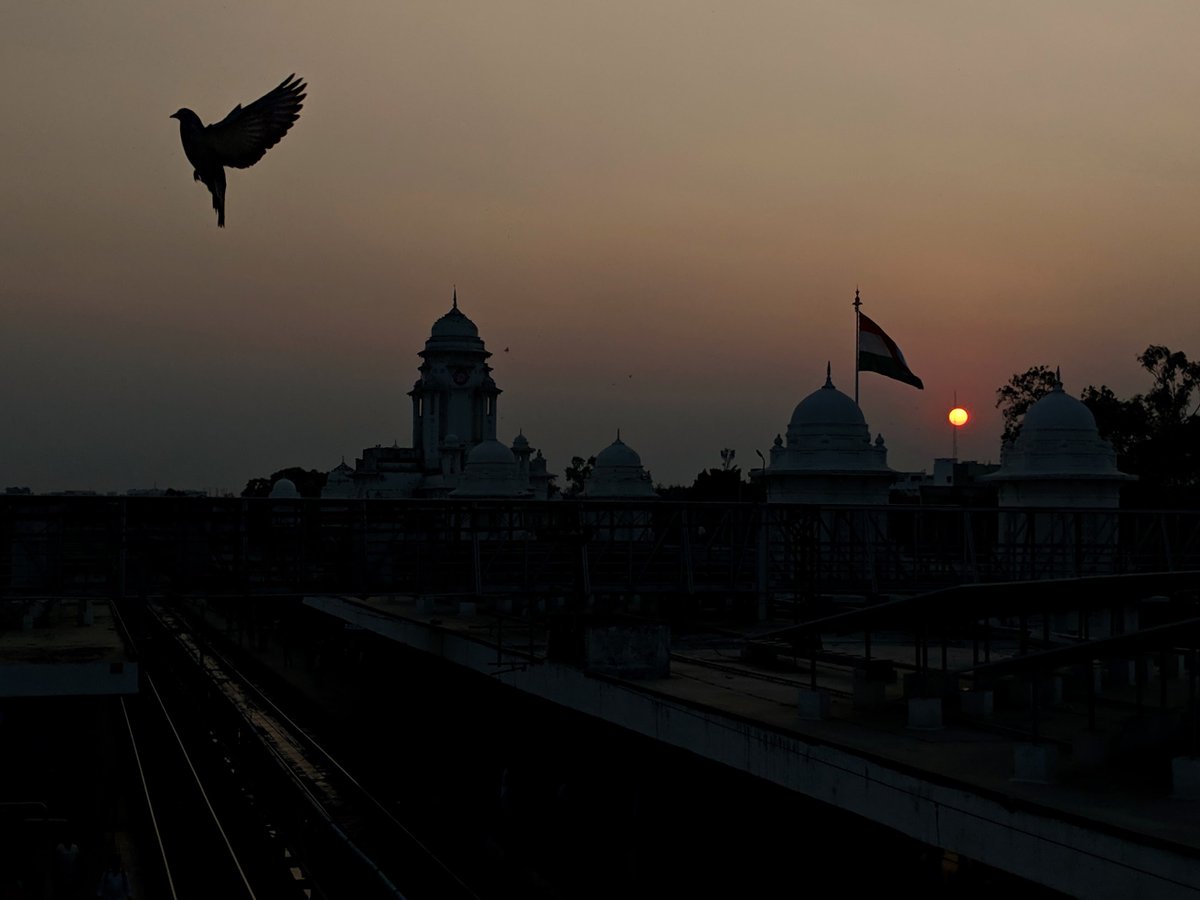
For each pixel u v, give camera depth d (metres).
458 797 43.00
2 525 42.62
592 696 38.47
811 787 28.52
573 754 42.38
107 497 41.19
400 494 139.12
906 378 64.81
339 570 45.66
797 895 30.42
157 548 42.91
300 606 92.69
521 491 95.94
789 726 30.19
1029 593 29.42
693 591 47.31
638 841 35.66
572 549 50.16
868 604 52.69
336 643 81.44
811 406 65.44
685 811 34.94
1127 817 21.58
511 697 48.31
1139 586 30.86
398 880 33.56
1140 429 93.31
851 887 29.08
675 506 47.25
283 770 47.34
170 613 89.81
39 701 41.50
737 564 48.53
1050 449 63.25
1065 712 32.97
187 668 73.75
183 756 46.69
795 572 49.09
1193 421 89.88
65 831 34.16
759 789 32.19
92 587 44.00
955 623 38.56
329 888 32.56
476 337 146.00
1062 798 22.97
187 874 33.34
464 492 95.56
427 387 144.12
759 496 81.94
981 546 62.56
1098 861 21.05
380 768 48.88
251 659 86.69
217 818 38.38
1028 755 24.31
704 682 37.75
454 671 55.03
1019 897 24.91
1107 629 48.84
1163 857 19.91
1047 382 102.62
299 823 38.56
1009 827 22.89
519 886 33.41
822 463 63.81
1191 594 46.09
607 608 49.66
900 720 31.02
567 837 37.41
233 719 55.66
